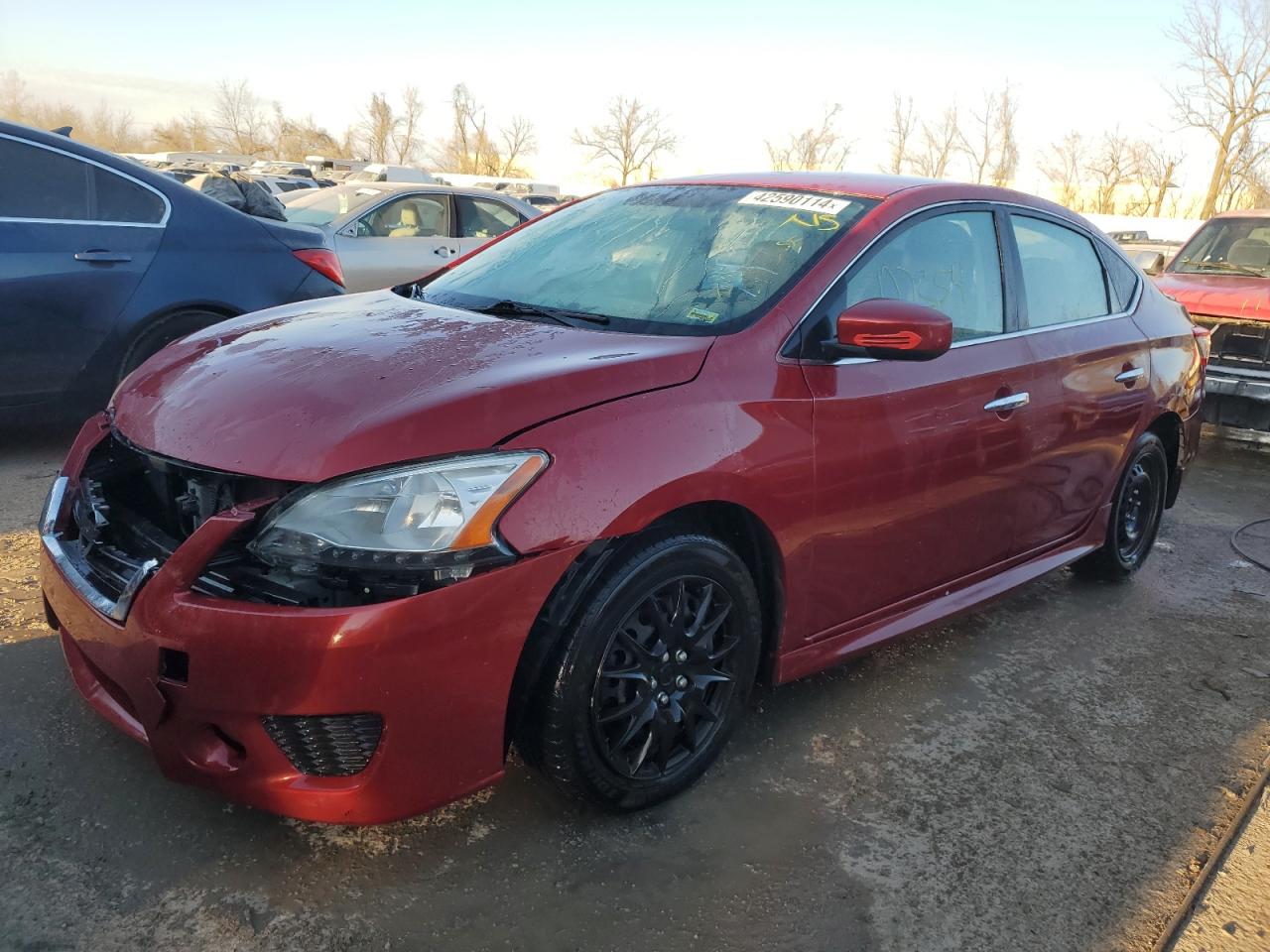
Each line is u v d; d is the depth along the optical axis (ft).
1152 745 10.02
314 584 6.54
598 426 7.25
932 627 10.68
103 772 8.13
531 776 8.55
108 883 6.97
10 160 15.05
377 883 7.19
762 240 9.78
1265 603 14.12
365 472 6.61
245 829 7.61
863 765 9.21
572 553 6.99
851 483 8.97
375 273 28.12
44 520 8.33
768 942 6.95
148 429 7.66
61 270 15.24
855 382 9.02
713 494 7.79
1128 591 14.24
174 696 6.63
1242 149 98.22
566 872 7.45
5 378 15.06
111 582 7.36
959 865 7.93
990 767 9.37
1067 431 11.76
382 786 6.68
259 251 17.22
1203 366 15.14
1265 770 9.61
